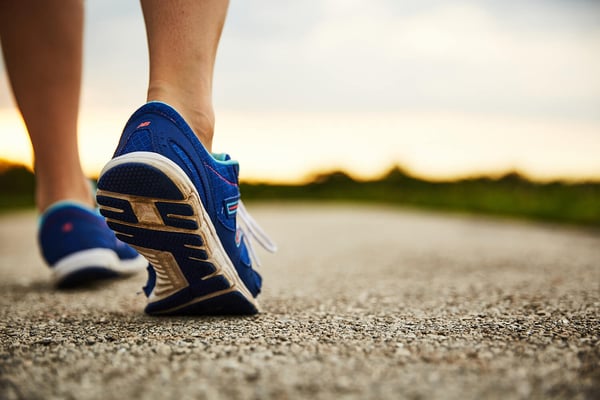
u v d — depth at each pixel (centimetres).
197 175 101
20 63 157
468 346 88
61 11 156
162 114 100
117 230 104
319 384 71
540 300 133
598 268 206
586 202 564
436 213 717
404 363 79
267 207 944
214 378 73
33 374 75
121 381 72
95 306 137
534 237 383
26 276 207
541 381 72
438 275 197
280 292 160
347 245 340
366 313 121
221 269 109
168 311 118
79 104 168
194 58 105
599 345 88
